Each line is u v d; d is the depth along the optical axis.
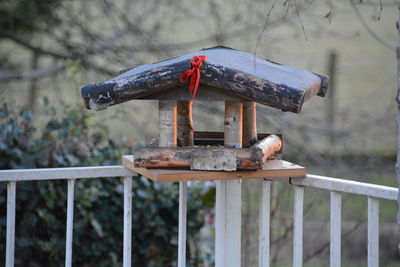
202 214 9.05
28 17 12.05
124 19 11.38
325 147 12.10
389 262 12.31
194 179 4.52
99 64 12.09
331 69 13.05
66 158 8.03
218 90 4.44
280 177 5.09
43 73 11.91
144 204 8.54
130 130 11.85
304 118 10.95
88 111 8.75
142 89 4.30
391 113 11.39
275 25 10.22
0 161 7.73
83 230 8.30
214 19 11.11
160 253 8.87
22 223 7.99
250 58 4.88
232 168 4.51
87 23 11.94
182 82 4.29
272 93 4.13
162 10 11.59
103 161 8.30
